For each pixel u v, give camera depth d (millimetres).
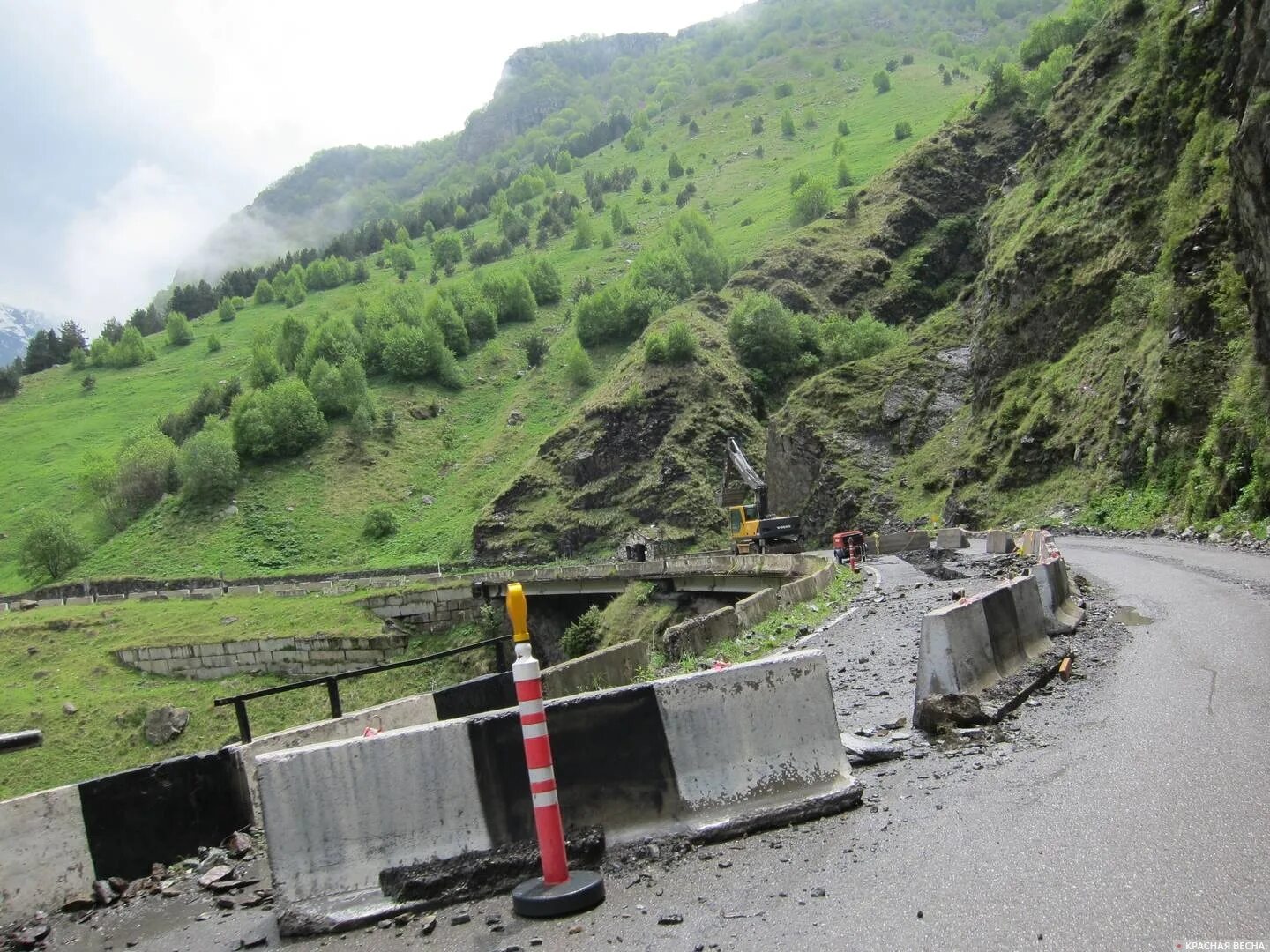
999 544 34125
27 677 55625
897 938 4449
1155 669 9938
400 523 98562
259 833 7730
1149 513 35531
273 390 112688
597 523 81938
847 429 65812
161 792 7305
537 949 4797
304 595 65250
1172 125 48531
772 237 149250
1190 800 5930
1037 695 9273
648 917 5043
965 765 7246
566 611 59156
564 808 6000
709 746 6441
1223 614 13320
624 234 189500
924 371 66250
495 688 10562
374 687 55438
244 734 9430
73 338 190875
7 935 6168
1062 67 106125
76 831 6828
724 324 100750
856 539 38375
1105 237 51281
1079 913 4520
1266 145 27781
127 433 143875
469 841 5848
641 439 84812
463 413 120875
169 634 58844
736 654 16500
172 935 5902
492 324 144000
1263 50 30734
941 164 109562
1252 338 29344
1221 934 4184
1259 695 8398
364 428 111750
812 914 4836
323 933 5473
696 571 48469
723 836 6141
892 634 15617
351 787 5824
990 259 64062
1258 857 4969
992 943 4297
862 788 6684
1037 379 52500
